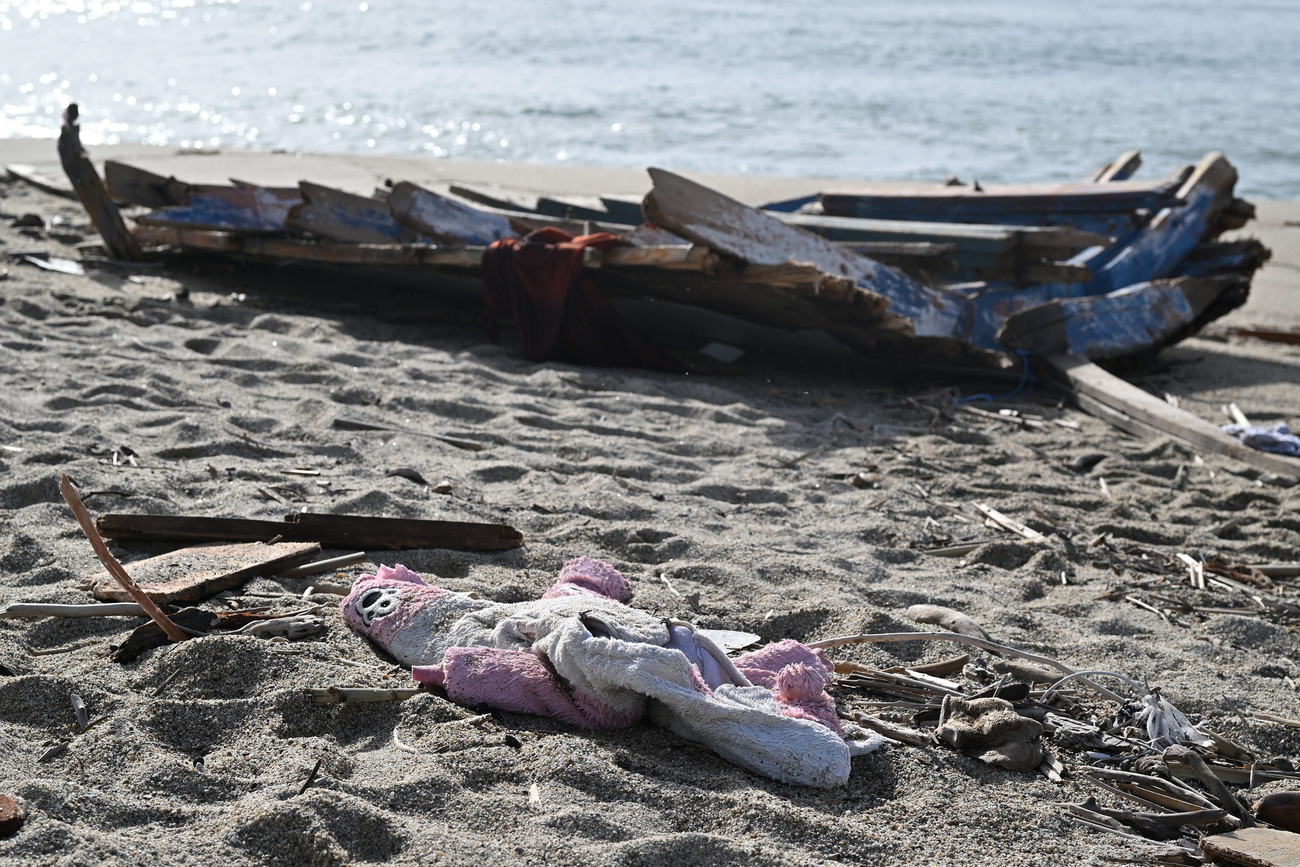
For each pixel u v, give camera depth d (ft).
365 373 24.34
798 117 87.04
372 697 10.80
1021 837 9.64
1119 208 31.01
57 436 18.35
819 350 28.04
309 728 10.53
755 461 20.81
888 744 10.91
